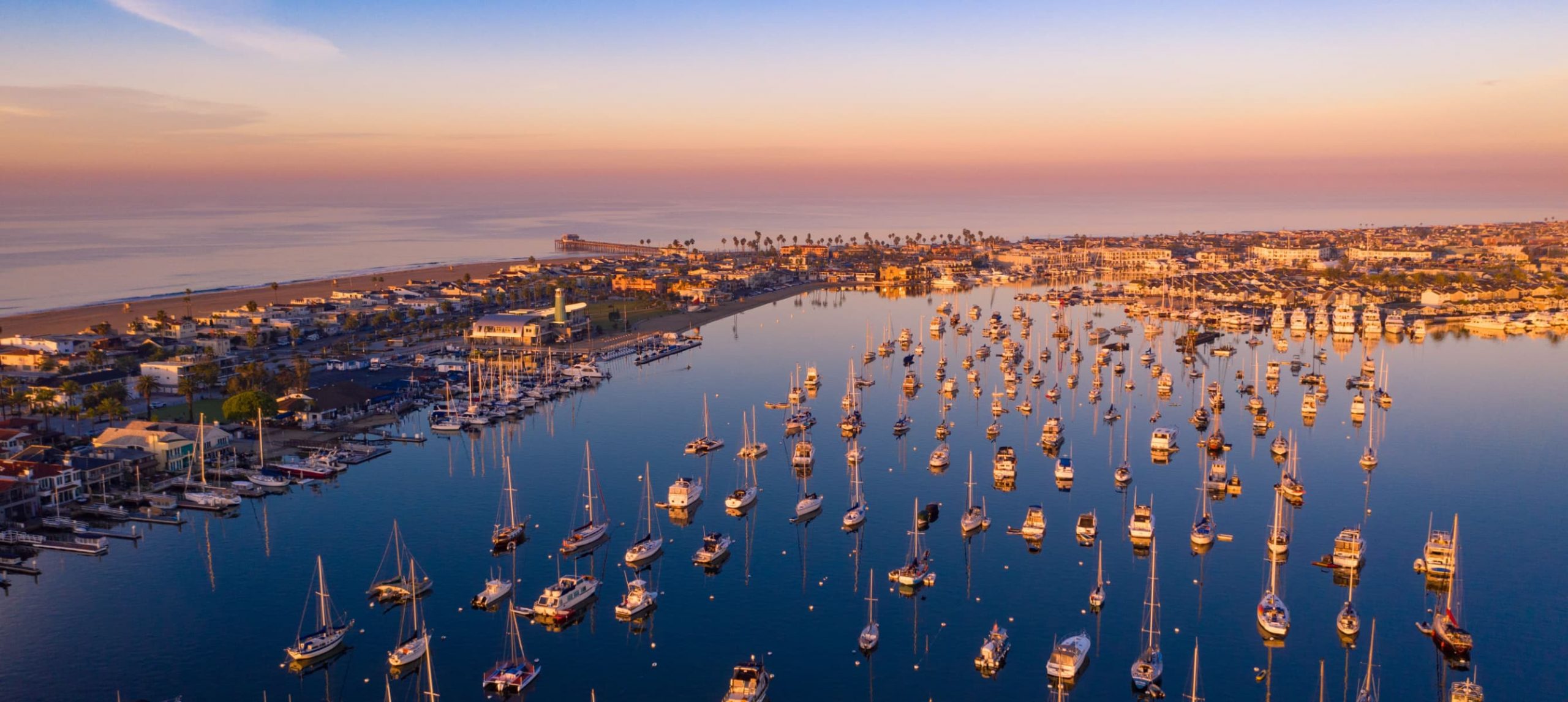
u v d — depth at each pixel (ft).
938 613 484.33
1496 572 528.22
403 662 433.48
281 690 417.28
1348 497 653.30
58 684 419.13
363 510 636.07
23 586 517.55
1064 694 411.13
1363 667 429.38
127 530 597.11
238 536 589.32
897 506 640.99
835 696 411.75
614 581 524.93
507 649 451.12
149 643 455.63
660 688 418.92
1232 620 473.67
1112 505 638.53
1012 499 652.89
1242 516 617.21
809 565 543.39
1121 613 481.46
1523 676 422.00
